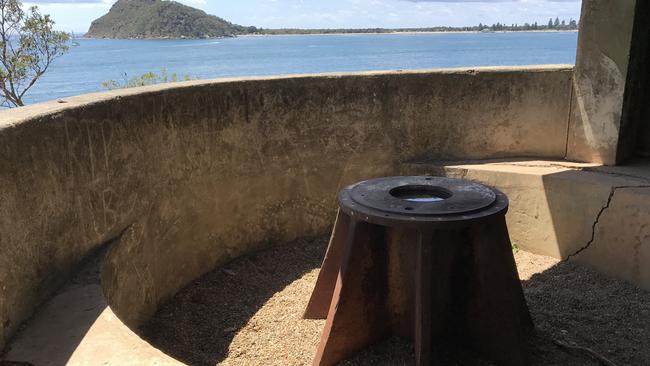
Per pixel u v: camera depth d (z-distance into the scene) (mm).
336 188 4738
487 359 2918
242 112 4105
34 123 2287
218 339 3256
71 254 2537
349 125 4648
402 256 2865
